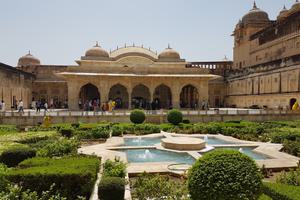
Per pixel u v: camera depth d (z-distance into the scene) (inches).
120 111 1251.2
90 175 312.3
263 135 766.5
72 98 1498.5
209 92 2193.7
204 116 1140.5
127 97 1786.4
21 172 309.7
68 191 305.7
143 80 1567.4
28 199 257.1
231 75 2110.0
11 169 346.9
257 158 552.7
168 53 1879.9
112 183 292.7
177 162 502.0
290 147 582.2
